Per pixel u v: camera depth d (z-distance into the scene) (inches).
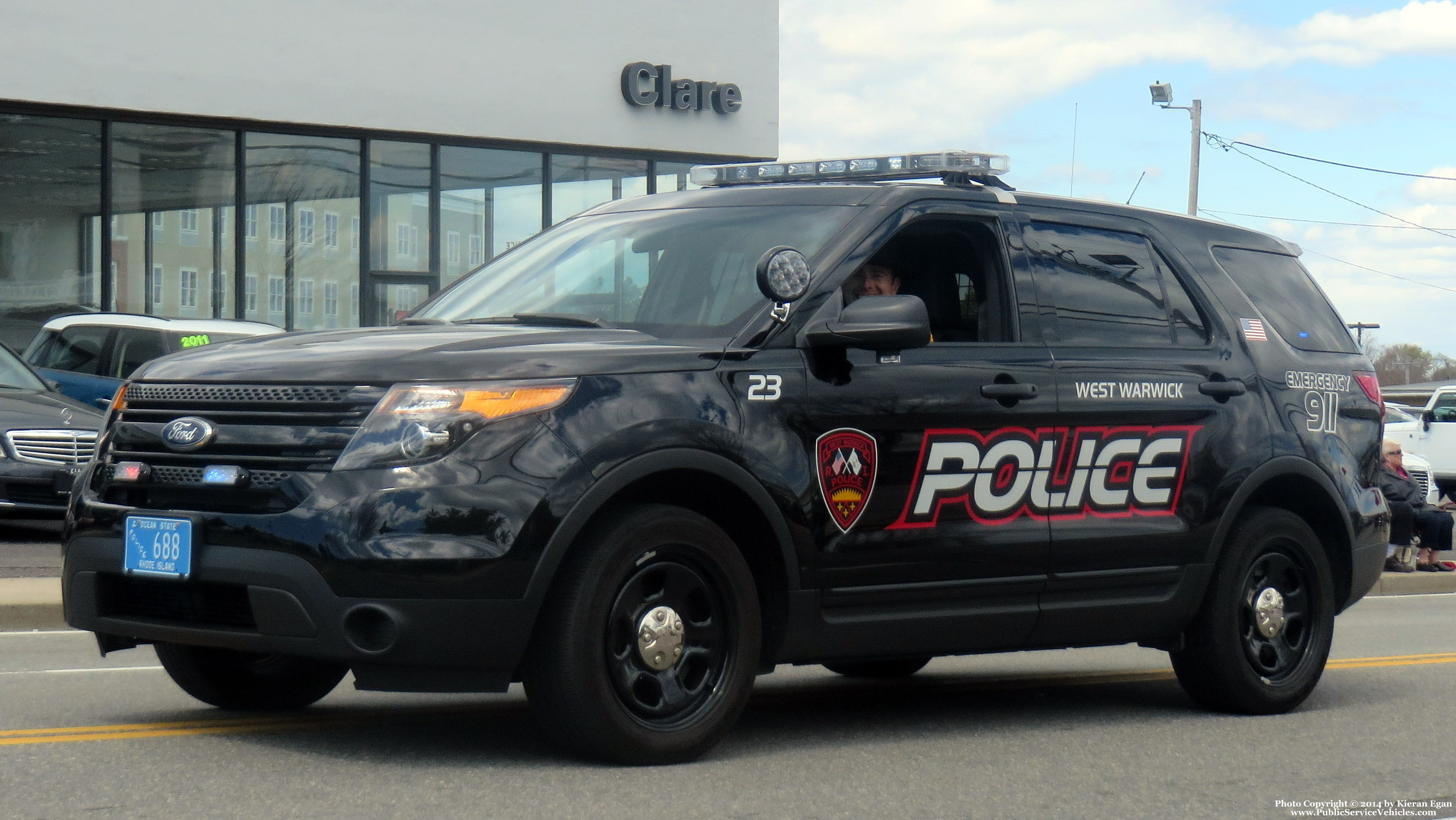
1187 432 256.2
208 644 197.8
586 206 938.1
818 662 221.6
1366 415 294.0
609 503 197.9
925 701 279.0
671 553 200.4
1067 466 240.1
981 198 244.2
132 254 802.2
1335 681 319.6
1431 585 646.5
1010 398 232.4
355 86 848.9
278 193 842.8
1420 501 662.5
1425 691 304.5
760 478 206.2
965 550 227.5
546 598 192.1
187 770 194.5
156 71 791.7
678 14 952.3
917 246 239.6
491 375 191.6
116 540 200.1
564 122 914.1
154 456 199.3
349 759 202.7
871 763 213.0
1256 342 274.7
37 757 201.0
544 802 180.1
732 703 205.8
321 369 193.8
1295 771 218.2
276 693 241.0
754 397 207.9
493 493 186.5
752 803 184.4
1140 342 256.1
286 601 185.8
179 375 203.5
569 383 194.7
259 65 819.4
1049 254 249.3
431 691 189.5
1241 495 262.7
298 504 186.9
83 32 770.8
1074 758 223.0
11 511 578.9
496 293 240.8
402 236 880.3
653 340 208.8
